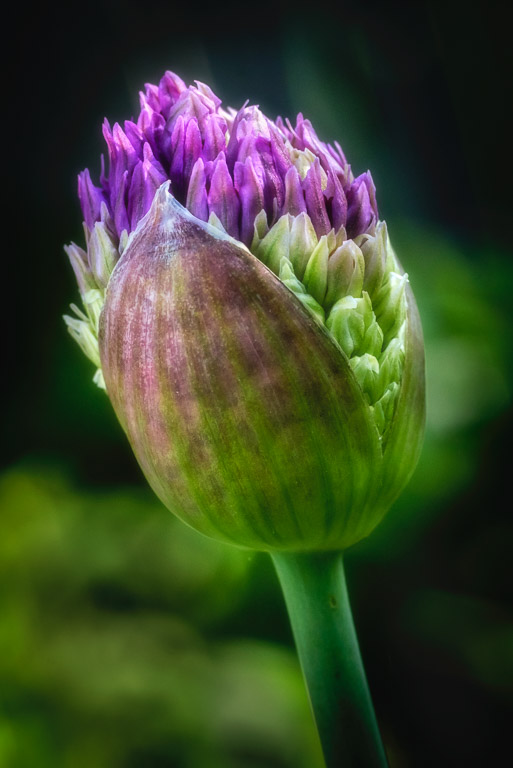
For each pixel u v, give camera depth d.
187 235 0.24
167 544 0.53
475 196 0.54
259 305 0.24
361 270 0.24
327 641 0.25
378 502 0.25
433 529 0.52
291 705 0.46
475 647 0.50
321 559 0.25
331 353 0.24
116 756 0.44
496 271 0.53
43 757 0.44
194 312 0.24
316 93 0.58
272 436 0.24
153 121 0.24
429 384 0.49
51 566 0.52
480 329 0.50
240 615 0.52
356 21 0.56
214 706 0.46
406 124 0.56
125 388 0.24
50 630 0.50
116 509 0.56
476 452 0.50
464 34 0.52
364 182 0.24
